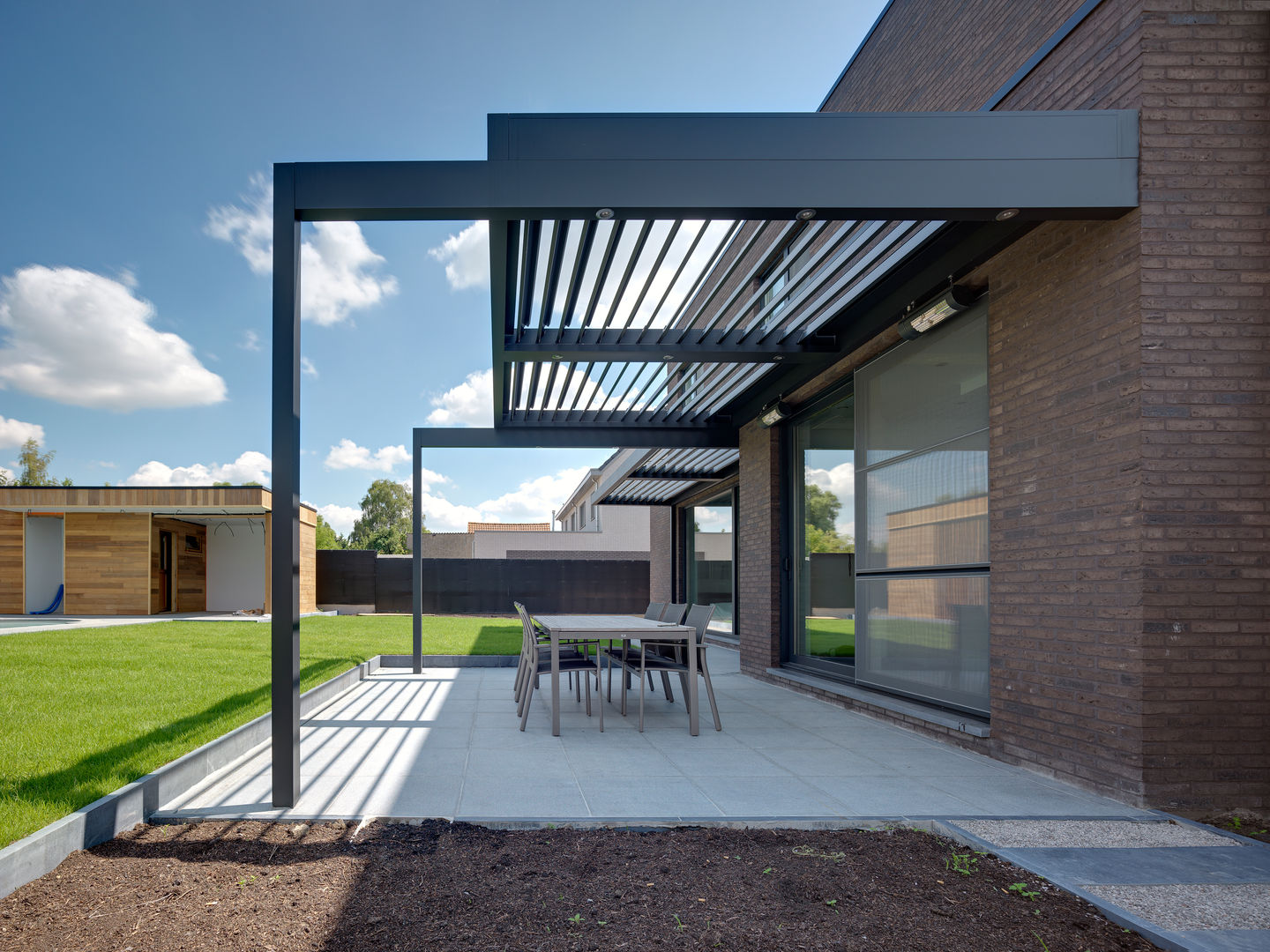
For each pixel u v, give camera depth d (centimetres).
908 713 540
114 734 441
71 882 255
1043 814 345
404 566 1981
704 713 622
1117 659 368
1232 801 352
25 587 1708
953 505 515
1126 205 365
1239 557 358
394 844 298
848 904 247
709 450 1031
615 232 413
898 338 589
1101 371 383
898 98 606
